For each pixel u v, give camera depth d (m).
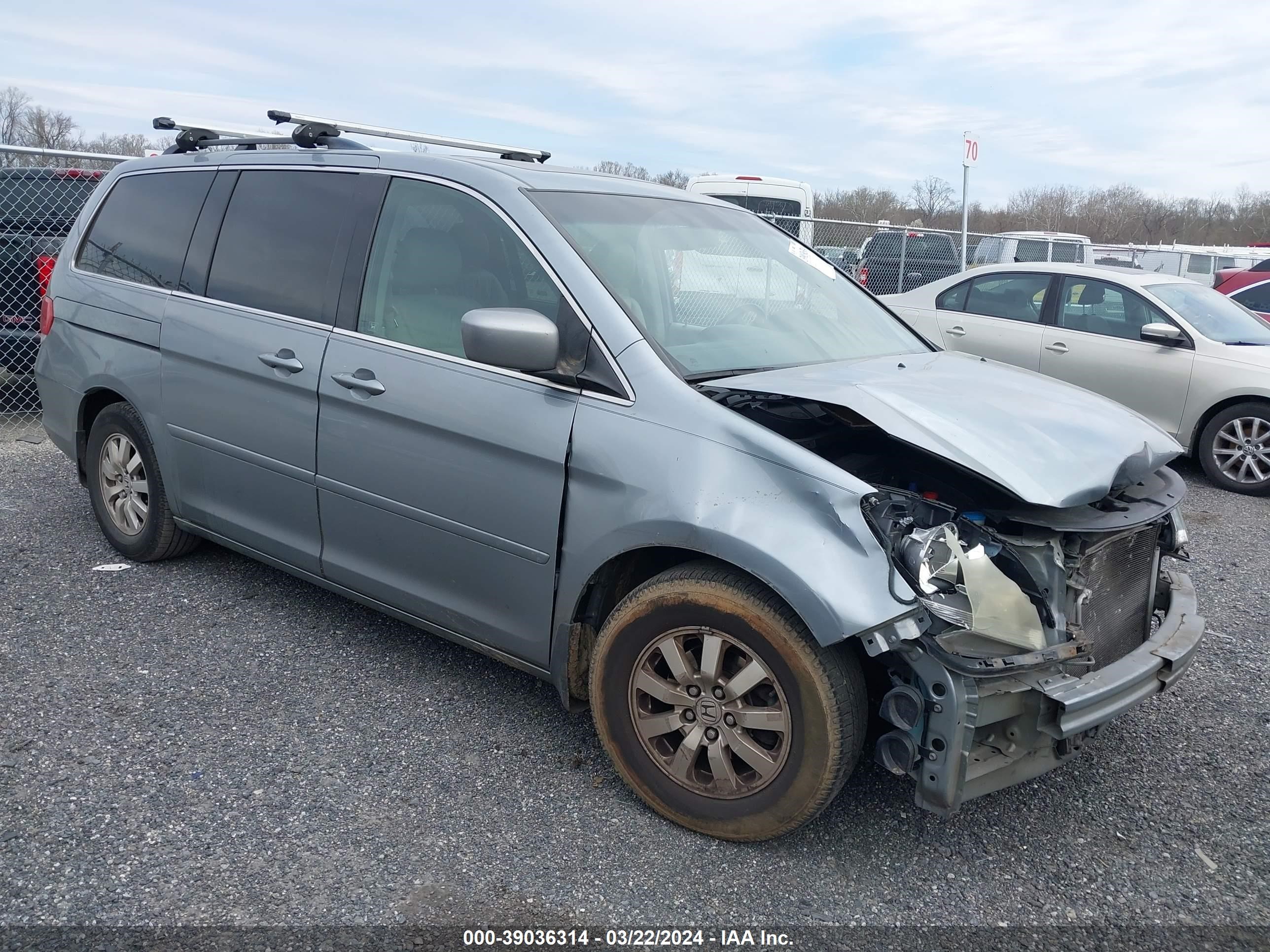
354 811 2.94
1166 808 3.15
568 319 3.05
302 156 3.97
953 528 2.58
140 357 4.35
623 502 2.84
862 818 3.02
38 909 2.46
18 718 3.37
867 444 3.04
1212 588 5.22
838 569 2.51
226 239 4.11
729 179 15.53
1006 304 8.77
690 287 3.43
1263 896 2.73
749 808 2.77
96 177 8.05
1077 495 2.59
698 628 2.78
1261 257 20.08
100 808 2.89
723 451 2.73
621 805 3.03
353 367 3.50
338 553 3.72
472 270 3.33
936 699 2.47
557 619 3.08
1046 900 2.68
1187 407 7.70
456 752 3.29
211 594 4.50
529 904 2.57
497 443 3.10
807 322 3.68
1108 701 2.64
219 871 2.64
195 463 4.20
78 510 5.68
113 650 3.92
